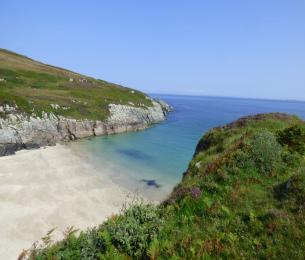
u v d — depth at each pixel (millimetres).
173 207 11617
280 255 7617
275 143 14938
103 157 43469
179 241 9047
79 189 29250
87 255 8633
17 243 18875
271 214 9375
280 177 12406
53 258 8586
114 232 9281
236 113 146250
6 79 77688
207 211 10836
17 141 44781
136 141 57844
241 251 8102
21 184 28797
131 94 99125
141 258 8633
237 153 14250
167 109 127188
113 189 30141
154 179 34438
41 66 114562
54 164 37062
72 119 58344
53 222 22094
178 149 51594
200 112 140375
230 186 12336
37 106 55094
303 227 8406
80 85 93875
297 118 24516
